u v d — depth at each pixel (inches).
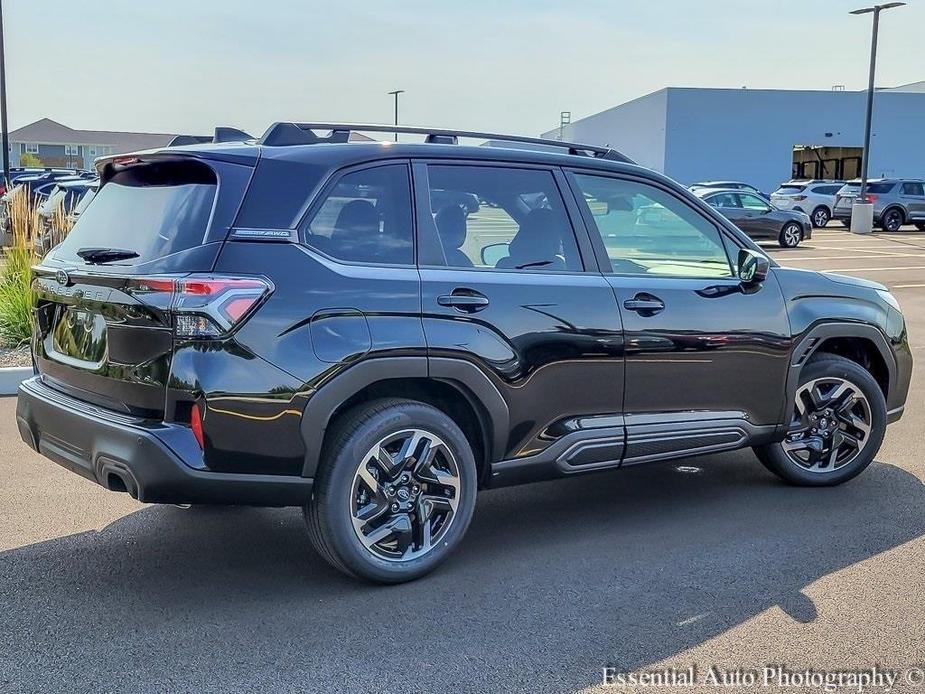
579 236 174.7
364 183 154.4
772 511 196.4
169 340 136.8
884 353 212.7
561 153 176.6
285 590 155.6
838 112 1905.8
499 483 166.2
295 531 184.1
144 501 139.6
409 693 123.3
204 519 190.2
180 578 160.2
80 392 154.6
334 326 144.2
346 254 149.7
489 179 166.9
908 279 650.2
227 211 141.7
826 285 205.2
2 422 262.8
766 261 187.6
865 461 212.5
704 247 191.6
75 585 157.1
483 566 166.2
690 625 143.0
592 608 148.9
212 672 128.4
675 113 1883.6
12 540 177.3
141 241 148.1
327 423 144.6
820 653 134.5
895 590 156.1
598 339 169.8
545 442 167.5
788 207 1331.2
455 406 164.6
